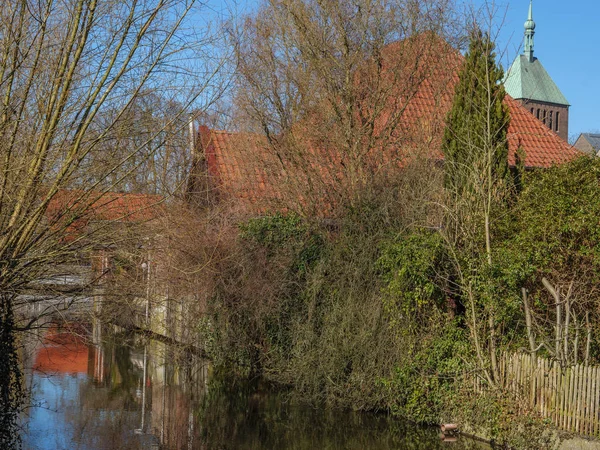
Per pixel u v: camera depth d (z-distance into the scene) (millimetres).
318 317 16375
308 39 20984
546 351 13094
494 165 15945
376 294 15320
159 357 21391
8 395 13125
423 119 20891
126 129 13766
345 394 15234
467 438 13148
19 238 13133
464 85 16688
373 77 21062
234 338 18609
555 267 14461
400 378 14203
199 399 16188
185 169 16578
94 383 17953
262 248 17875
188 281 17359
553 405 11992
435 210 15492
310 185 19688
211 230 17859
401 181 17750
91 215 14117
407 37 21531
